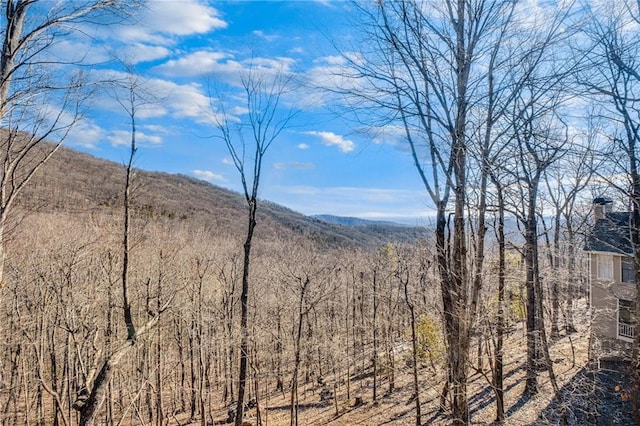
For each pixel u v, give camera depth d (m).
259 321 21.84
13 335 17.70
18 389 20.17
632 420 12.95
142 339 12.47
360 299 27.94
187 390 24.64
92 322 14.90
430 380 18.62
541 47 6.35
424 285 15.95
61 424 19.06
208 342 21.41
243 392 13.00
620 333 16.86
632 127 8.09
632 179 8.64
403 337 22.62
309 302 19.75
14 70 5.87
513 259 19.69
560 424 13.20
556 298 20.88
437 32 6.71
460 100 6.74
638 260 10.67
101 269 17.20
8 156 7.04
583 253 20.34
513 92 6.53
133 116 9.55
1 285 7.16
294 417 19.72
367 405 20.03
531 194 14.27
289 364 24.77
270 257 32.09
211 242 33.78
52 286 16.06
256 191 12.76
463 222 7.05
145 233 20.23
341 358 24.88
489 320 11.55
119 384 16.50
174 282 19.66
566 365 17.81
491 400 15.96
